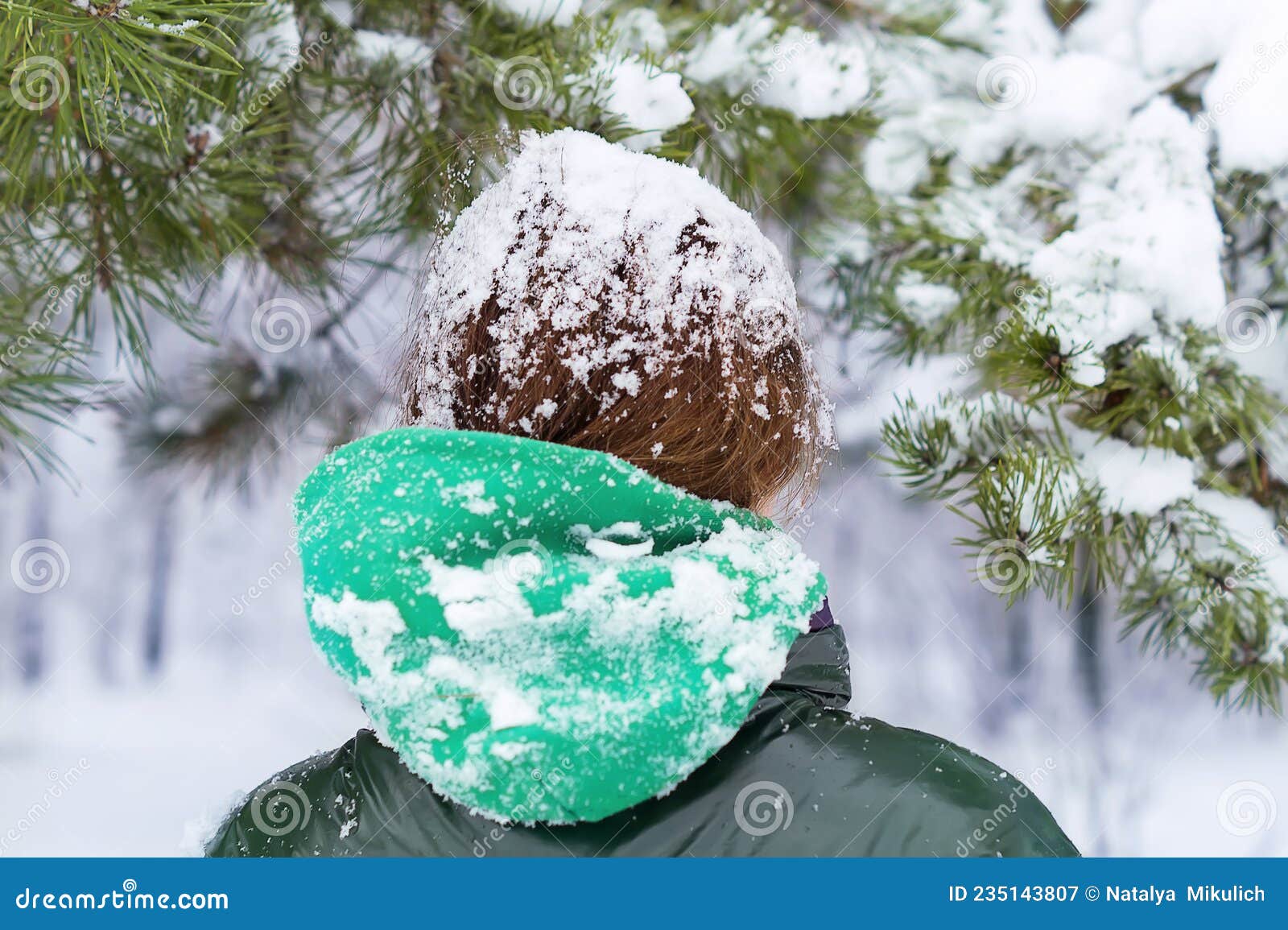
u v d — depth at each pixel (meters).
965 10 1.67
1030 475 1.34
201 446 2.25
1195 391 1.37
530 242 0.57
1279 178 1.46
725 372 0.56
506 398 0.57
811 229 1.73
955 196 1.61
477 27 1.48
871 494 3.11
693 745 0.51
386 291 1.89
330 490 0.56
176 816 3.32
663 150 1.39
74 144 1.28
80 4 1.05
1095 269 1.41
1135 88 1.56
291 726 3.70
